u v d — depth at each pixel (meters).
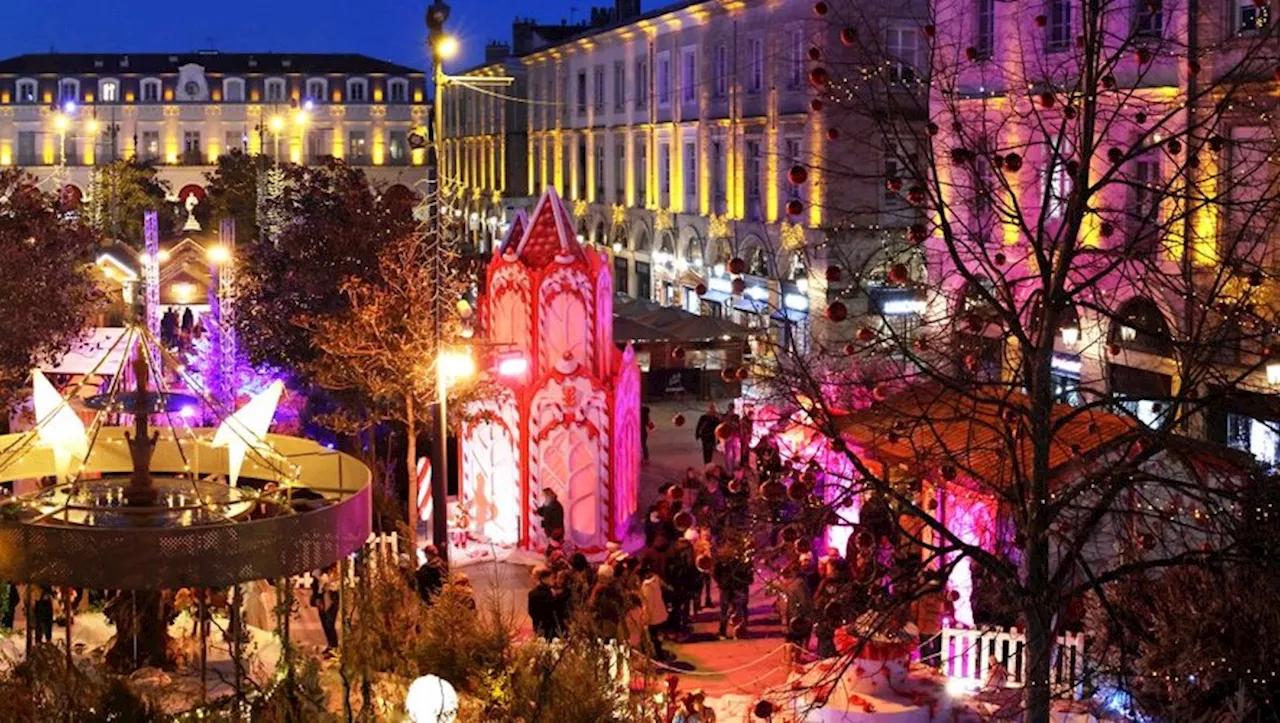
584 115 65.31
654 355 40.22
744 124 47.25
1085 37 11.88
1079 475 16.14
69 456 13.56
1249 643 12.84
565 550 25.66
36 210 31.78
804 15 43.19
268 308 32.62
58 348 31.25
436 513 23.50
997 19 27.44
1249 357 21.12
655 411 40.44
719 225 49.31
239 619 13.05
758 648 21.28
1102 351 20.36
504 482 26.62
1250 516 11.86
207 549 12.09
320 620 17.48
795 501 13.74
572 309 26.56
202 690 12.41
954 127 12.79
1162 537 12.59
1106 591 14.77
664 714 16.06
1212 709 13.43
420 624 14.29
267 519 12.34
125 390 15.62
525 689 13.05
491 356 26.27
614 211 60.75
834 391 19.16
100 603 16.25
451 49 26.31
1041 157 25.22
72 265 32.88
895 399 18.25
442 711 12.04
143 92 104.44
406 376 25.22
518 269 26.59
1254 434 20.48
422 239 28.09
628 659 16.00
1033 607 11.52
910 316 17.69
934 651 17.91
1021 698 13.17
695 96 52.34
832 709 15.58
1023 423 12.30
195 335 41.84
